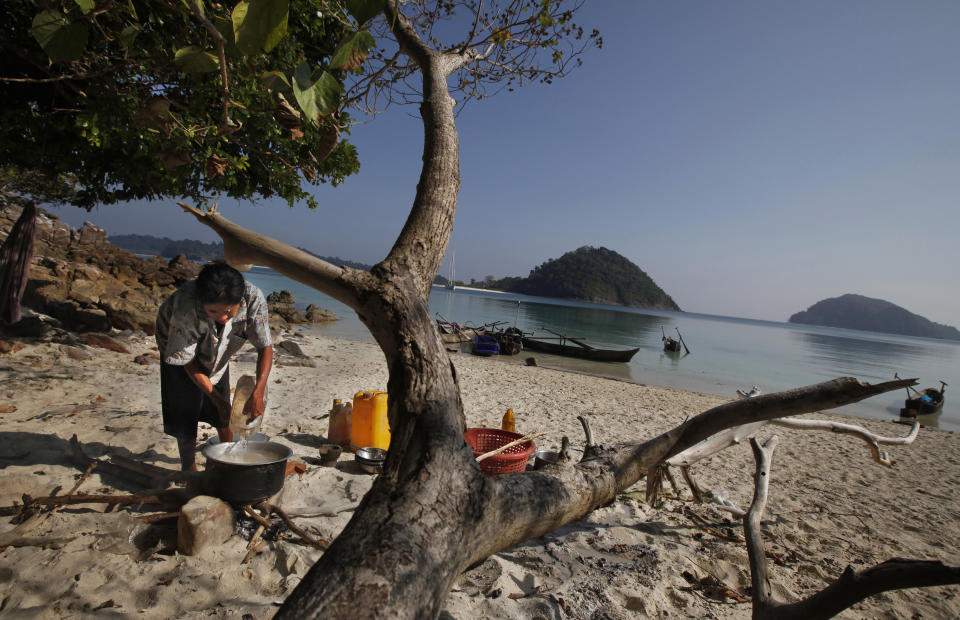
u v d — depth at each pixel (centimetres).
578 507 197
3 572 258
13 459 392
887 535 467
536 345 2548
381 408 515
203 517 294
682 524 426
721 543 393
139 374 773
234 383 845
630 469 230
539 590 298
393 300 162
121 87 472
